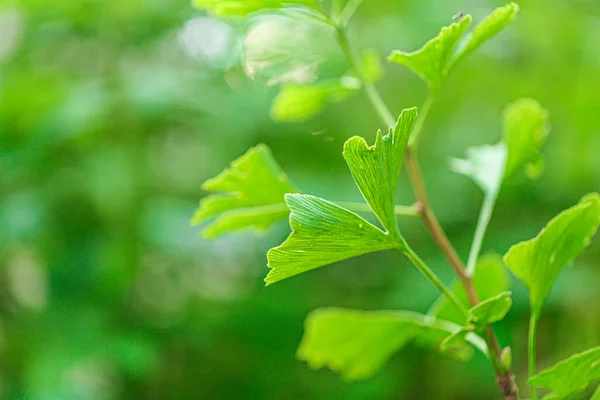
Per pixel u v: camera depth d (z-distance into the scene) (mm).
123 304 1006
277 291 1110
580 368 571
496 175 640
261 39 1016
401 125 556
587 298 1072
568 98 1247
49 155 957
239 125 1062
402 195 1145
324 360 656
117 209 981
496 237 1115
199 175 1140
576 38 1241
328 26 629
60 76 1044
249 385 1080
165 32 1090
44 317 943
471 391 1145
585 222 585
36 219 917
